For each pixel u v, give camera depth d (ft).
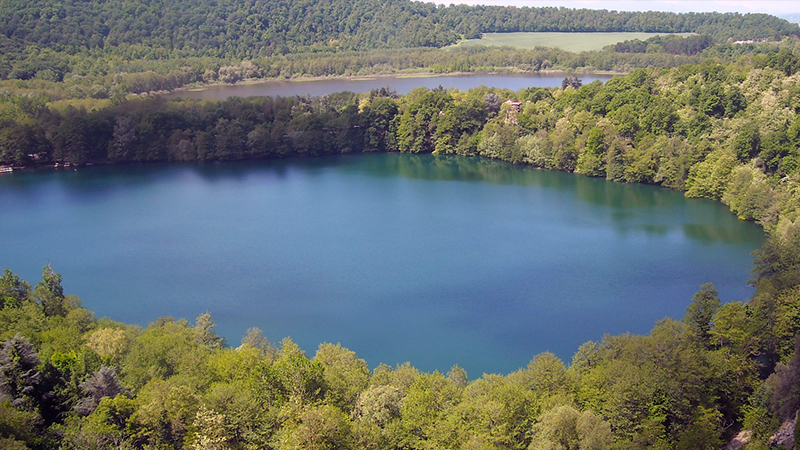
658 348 254.06
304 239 531.50
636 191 653.30
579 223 561.02
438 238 531.09
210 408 217.56
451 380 256.73
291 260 484.74
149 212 604.90
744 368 262.06
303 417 203.82
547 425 210.59
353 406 238.89
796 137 552.82
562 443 208.95
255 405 221.05
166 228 559.38
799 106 629.92
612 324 373.81
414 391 236.43
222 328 376.68
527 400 228.63
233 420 213.66
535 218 579.07
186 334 301.22
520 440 219.82
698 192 620.90
